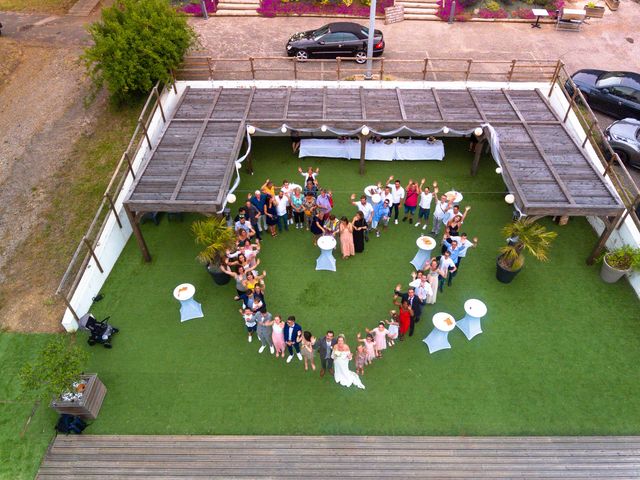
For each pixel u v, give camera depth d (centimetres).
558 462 879
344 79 1791
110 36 1571
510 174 1226
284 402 971
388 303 1157
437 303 1159
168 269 1256
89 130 1623
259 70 1666
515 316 1124
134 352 1065
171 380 1012
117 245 1280
